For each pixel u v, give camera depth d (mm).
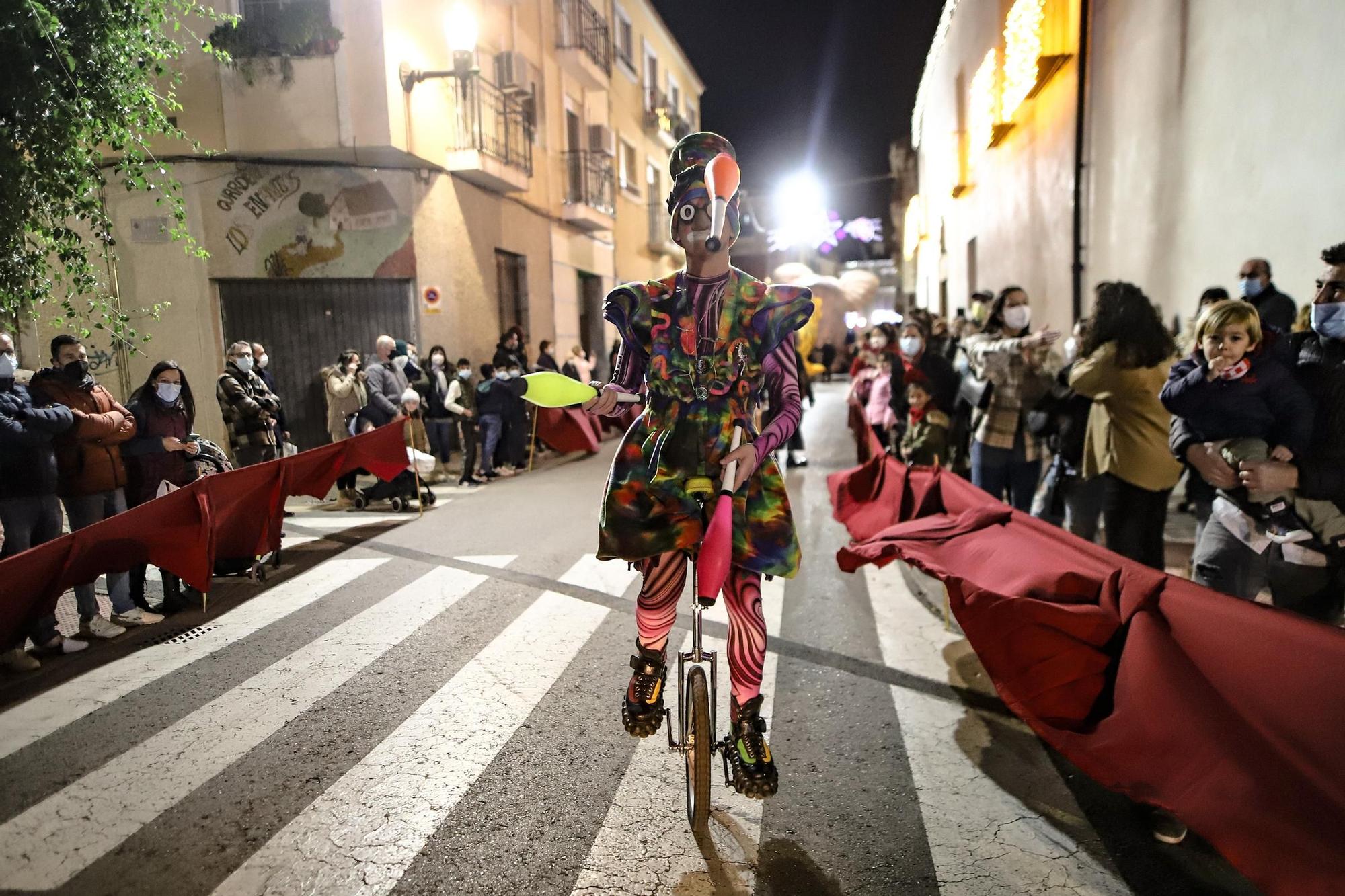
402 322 12289
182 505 5109
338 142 11078
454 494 9641
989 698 3982
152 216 10914
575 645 4664
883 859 2758
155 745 3547
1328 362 3199
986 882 2637
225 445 11398
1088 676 2918
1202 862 2732
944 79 18750
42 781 3266
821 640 4766
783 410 2615
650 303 2678
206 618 5223
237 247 11320
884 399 8711
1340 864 1914
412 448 8539
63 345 4938
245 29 10742
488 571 6188
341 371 8945
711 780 3262
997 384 5547
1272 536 3230
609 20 20891
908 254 29812
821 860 2752
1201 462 3354
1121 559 3084
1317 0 5371
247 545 5785
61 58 5262
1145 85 7918
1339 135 5191
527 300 15688
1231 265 6441
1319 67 5367
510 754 3439
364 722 3742
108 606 5477
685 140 2680
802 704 3928
